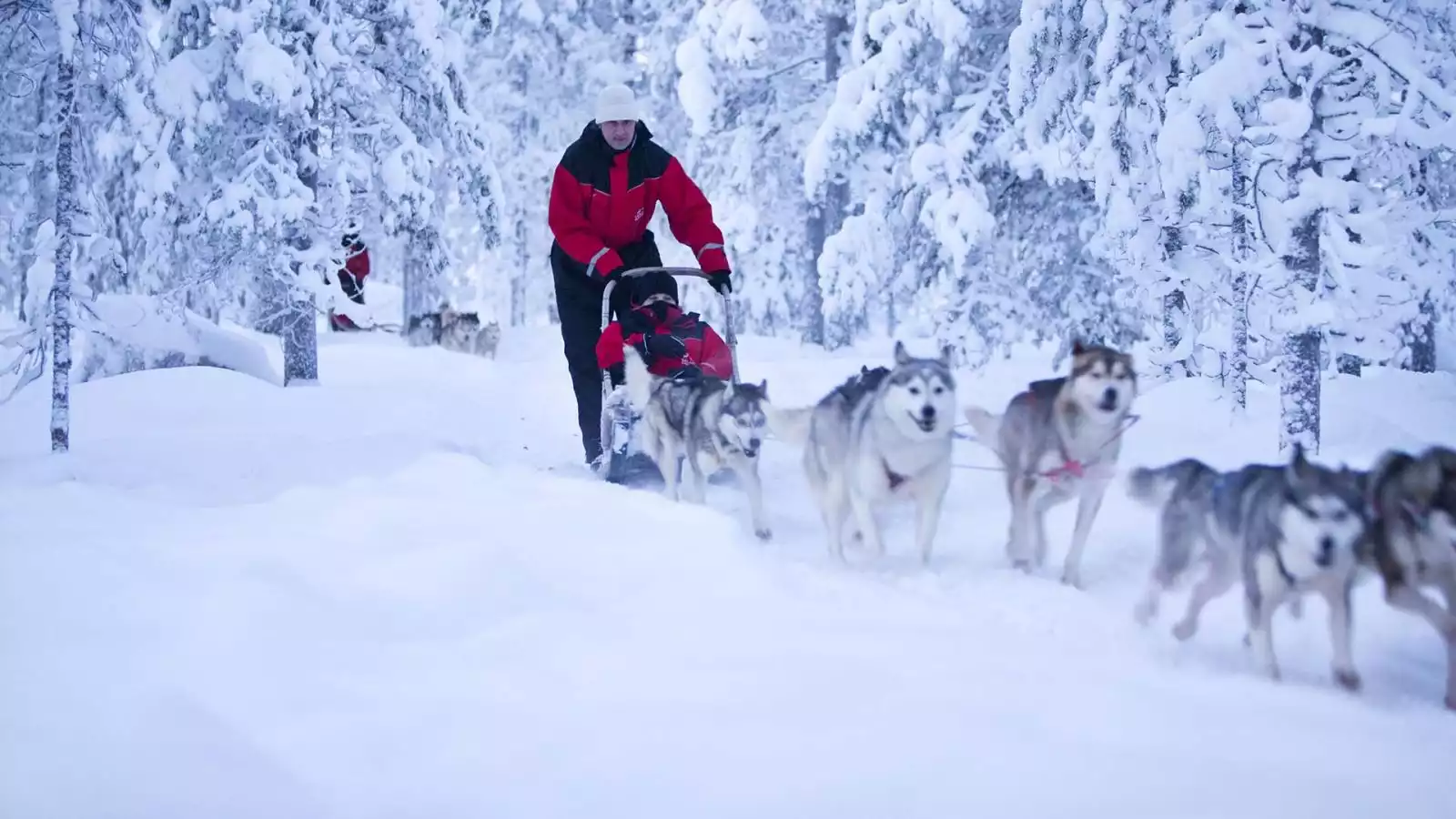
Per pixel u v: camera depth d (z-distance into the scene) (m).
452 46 12.86
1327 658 3.89
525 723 2.53
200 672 2.78
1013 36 9.52
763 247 19.17
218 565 3.81
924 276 13.23
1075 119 9.51
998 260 12.62
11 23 7.52
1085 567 5.22
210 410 8.59
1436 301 11.82
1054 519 6.19
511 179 22.20
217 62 10.60
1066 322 12.90
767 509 6.71
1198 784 2.23
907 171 12.77
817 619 3.59
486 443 8.50
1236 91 6.88
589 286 7.23
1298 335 7.02
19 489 5.37
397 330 19.17
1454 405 9.74
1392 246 7.07
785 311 19.70
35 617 3.20
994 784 2.21
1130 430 7.89
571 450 8.40
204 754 2.34
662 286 7.13
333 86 10.95
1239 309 8.35
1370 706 3.19
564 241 6.96
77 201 6.86
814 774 2.26
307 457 6.70
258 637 3.05
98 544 4.11
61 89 6.83
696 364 7.01
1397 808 2.16
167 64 10.46
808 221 17.53
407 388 10.60
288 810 2.14
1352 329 7.53
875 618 3.74
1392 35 6.71
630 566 4.16
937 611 3.99
